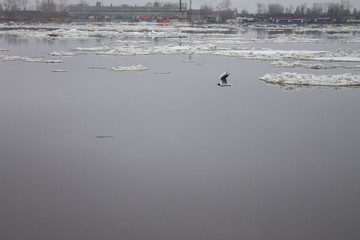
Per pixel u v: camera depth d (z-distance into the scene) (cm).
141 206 1297
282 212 1267
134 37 8631
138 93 2784
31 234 1149
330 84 3092
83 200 1330
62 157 1675
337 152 1736
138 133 1962
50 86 2983
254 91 2886
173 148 1778
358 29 12675
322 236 1146
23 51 5328
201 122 2144
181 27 14088
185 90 2894
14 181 1459
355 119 2202
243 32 11219
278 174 1524
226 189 1409
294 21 18662
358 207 1292
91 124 2091
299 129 2038
